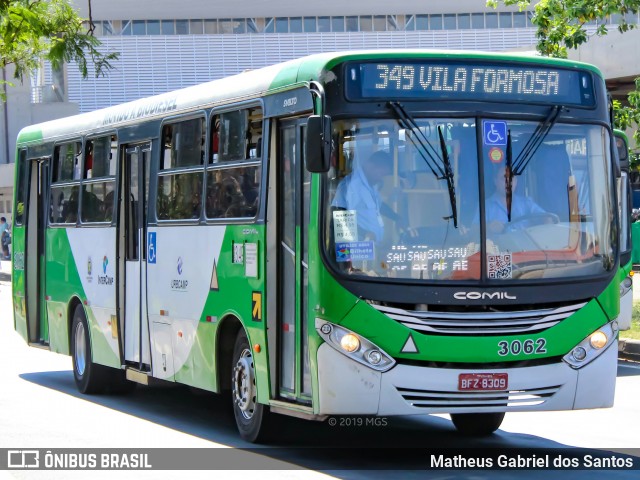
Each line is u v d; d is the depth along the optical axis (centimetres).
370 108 1120
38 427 1400
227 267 1305
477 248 1114
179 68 6606
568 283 1135
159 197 1508
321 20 6925
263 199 1224
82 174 1784
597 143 1188
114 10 6769
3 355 2292
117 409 1571
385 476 1076
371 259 1099
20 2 1580
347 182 1107
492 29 6738
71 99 6550
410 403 1088
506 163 1140
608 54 3578
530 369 1111
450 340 1093
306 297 1145
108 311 1656
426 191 1118
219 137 1352
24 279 1986
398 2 6938
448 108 1134
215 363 1335
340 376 1089
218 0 6856
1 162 6272
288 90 1182
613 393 1159
